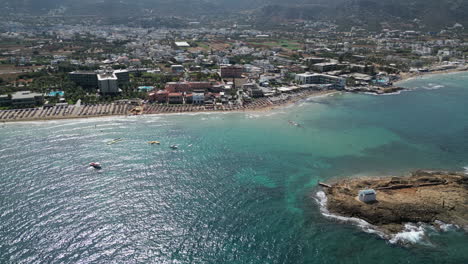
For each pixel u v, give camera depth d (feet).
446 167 503.61
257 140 603.67
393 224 364.38
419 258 317.83
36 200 398.42
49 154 523.70
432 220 368.68
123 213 379.76
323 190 433.89
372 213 375.25
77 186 431.84
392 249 329.52
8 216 367.25
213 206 395.96
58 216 370.32
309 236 347.15
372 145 588.50
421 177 457.27
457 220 368.27
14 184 431.43
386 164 513.04
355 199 403.54
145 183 442.91
